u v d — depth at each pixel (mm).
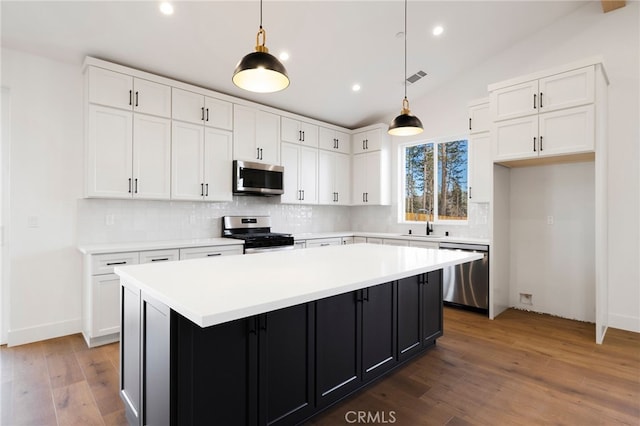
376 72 4172
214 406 1425
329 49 3600
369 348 2182
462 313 3854
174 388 1318
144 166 3271
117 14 2674
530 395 2111
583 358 2641
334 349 1945
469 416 1896
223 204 4258
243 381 1526
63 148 3109
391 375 2363
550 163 3697
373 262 2121
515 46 3988
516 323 3492
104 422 1831
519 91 3398
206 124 3725
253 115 4191
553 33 3703
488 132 3924
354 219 5855
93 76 2986
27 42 2826
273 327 1646
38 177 2994
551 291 3791
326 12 3064
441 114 4711
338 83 4297
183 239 3803
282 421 1685
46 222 3033
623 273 3281
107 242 3350
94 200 3277
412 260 2209
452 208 4781
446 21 3451
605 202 3160
